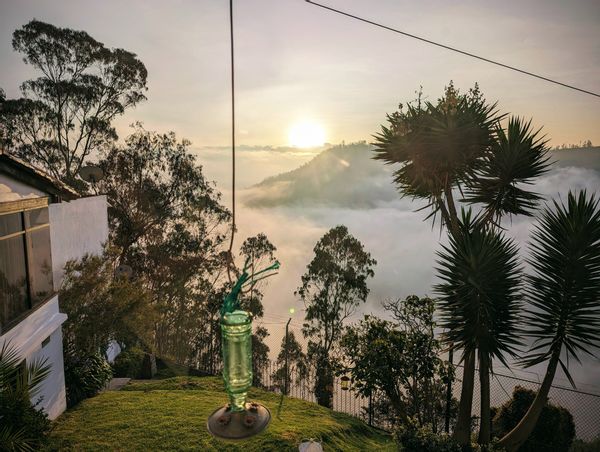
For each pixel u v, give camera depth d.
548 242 9.31
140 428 10.04
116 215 26.45
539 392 9.59
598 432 14.10
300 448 8.20
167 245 27.72
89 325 12.48
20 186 8.71
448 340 9.63
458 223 10.12
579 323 8.95
